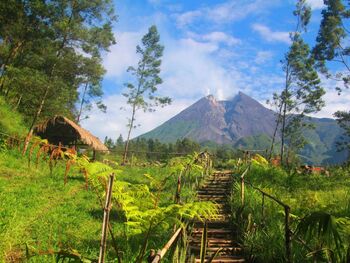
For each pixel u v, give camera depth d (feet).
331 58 139.95
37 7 100.53
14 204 42.39
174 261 20.56
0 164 67.46
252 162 80.53
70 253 17.08
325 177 75.87
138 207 23.22
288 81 171.94
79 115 162.40
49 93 104.78
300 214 36.17
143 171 96.32
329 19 135.23
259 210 38.60
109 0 100.32
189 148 323.16
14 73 101.55
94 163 19.11
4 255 25.70
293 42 169.99
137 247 29.66
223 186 67.26
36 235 32.22
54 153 19.70
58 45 102.83
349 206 39.40
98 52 110.52
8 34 116.78
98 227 38.73
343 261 19.36
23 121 111.96
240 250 33.65
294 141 176.45
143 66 154.30
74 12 99.91
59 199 51.01
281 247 27.94
